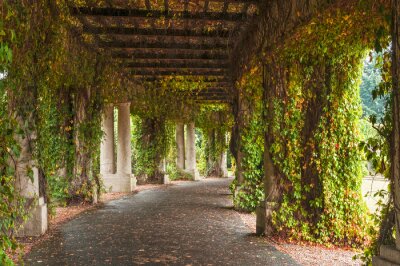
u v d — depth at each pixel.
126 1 7.12
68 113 10.67
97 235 7.11
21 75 6.00
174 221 8.67
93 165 11.34
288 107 6.98
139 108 15.84
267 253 5.95
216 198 13.34
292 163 6.97
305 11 5.21
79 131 10.82
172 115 18.48
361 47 6.34
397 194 3.32
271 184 7.08
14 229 6.27
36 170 6.86
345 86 6.76
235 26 8.16
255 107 9.85
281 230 6.96
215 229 7.80
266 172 7.22
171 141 19.84
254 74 8.33
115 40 9.23
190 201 12.38
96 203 11.34
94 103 11.18
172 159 21.41
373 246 4.02
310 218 6.88
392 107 3.36
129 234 7.23
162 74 12.01
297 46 6.27
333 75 6.79
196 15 7.43
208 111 22.23
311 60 6.82
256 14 7.13
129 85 13.38
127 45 9.26
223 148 25.14
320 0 4.82
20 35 5.59
